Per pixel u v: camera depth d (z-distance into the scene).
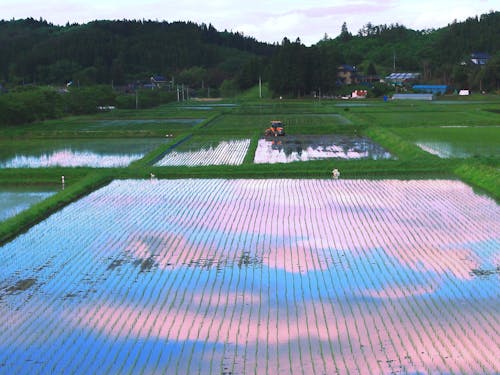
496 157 36.28
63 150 47.69
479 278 17.64
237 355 13.27
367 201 27.56
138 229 23.53
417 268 18.55
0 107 66.12
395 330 14.31
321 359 13.00
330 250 20.47
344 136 56.16
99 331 14.59
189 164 39.16
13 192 31.48
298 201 27.83
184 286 17.47
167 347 13.71
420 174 34.66
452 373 12.35
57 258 20.17
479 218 24.17
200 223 24.23
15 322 15.17
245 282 17.69
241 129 60.22
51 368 12.89
